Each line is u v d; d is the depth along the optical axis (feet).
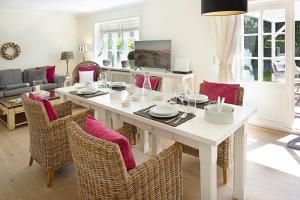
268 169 8.24
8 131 12.44
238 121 5.85
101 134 4.65
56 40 21.71
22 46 19.76
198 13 13.88
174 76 14.01
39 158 7.65
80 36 22.93
